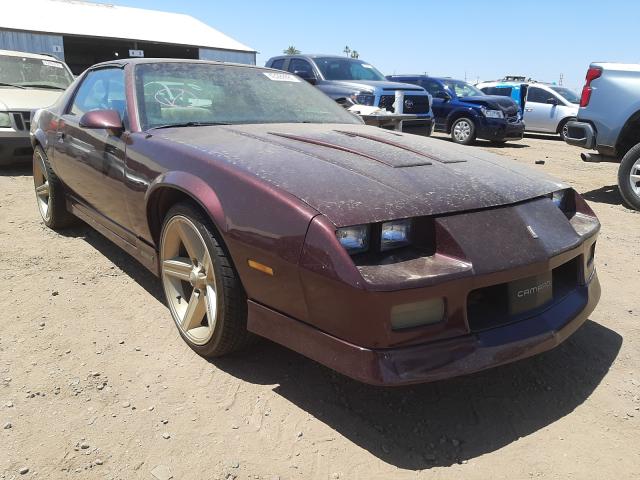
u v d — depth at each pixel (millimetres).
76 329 3020
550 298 2426
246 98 3639
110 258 4121
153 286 3641
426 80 14180
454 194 2291
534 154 11766
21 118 7102
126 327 3068
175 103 3363
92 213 3850
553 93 15859
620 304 3596
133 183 3016
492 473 2049
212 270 2520
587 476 2053
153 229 3023
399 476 2020
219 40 28344
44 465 2012
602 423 2369
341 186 2211
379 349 1980
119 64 3682
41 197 4938
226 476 1993
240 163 2451
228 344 2590
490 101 13062
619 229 5453
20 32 21047
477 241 2143
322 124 3543
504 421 2363
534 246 2258
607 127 6434
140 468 2018
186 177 2576
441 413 2402
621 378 2717
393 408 2424
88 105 3910
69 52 30734
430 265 2061
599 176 8734
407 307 1991
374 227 2068
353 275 1940
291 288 2139
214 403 2410
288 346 2223
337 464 2072
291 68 10844
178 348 2863
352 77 10664
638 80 6180
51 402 2373
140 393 2463
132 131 3139
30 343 2852
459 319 2092
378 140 2955
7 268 3834
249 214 2256
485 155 3070
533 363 2832
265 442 2180
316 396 2482
